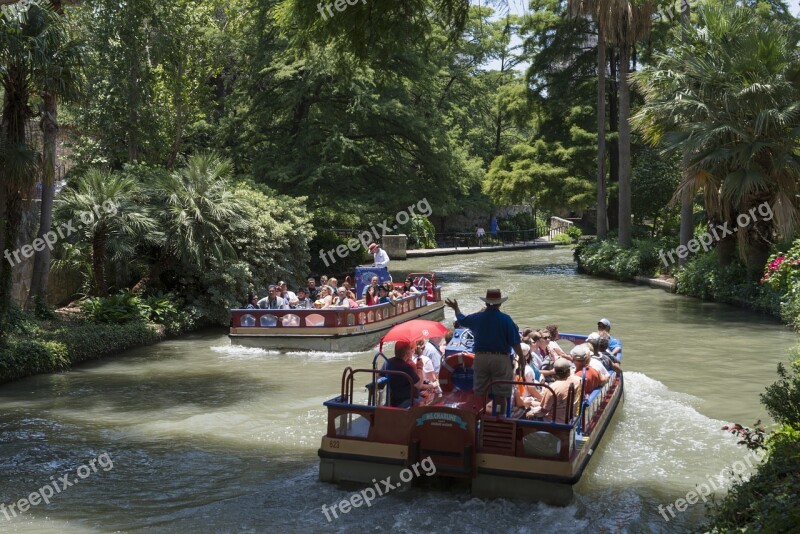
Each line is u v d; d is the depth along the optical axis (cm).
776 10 3494
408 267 4106
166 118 2891
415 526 788
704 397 1302
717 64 2255
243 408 1284
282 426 1180
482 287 3089
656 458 993
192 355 1786
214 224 2106
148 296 2102
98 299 1955
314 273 3400
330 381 1495
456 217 6103
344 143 3359
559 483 832
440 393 1029
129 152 2692
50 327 1778
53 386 1445
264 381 1495
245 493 889
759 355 1650
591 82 4538
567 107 4591
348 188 3531
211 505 852
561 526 784
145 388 1430
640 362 1598
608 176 4769
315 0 1097
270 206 2506
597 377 1060
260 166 3419
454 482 915
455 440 862
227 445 1084
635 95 4422
